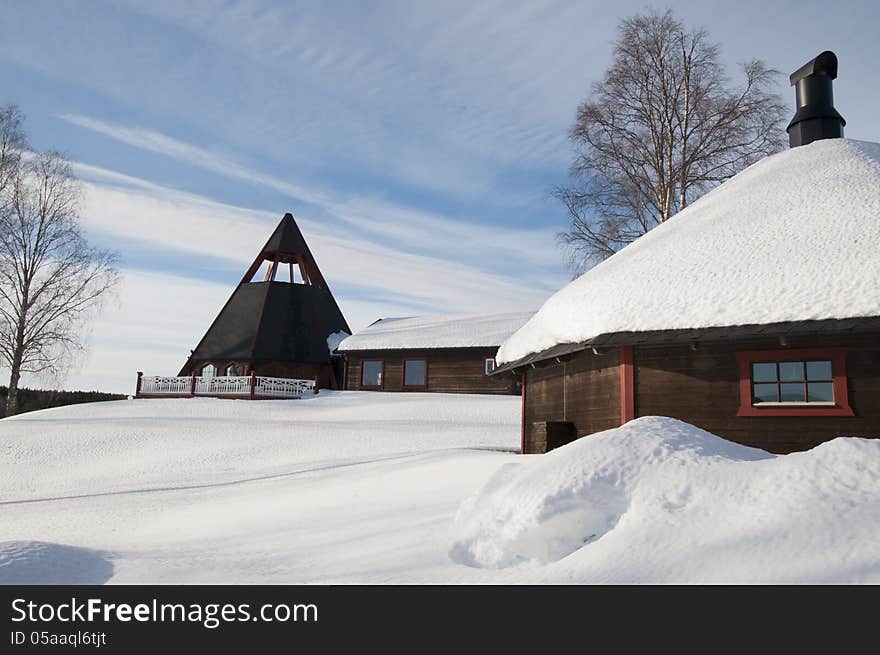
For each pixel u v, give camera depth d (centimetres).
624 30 2597
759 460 571
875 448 514
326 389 3453
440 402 2959
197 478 1777
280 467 1864
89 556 739
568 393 1428
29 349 3014
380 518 888
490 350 3288
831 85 1794
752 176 1675
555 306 1442
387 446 2112
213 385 3262
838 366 1033
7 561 662
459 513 640
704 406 1119
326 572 602
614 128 2595
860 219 1169
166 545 895
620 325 1165
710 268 1191
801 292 1040
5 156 3017
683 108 2570
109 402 3080
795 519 460
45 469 1969
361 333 3719
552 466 593
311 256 3934
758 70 2433
